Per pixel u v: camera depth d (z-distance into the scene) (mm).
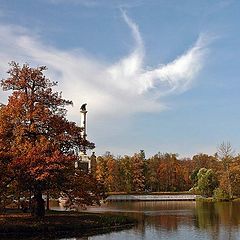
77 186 41750
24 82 41594
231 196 104875
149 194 115625
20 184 38562
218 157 112125
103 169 122875
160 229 42281
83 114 92688
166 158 146500
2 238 35094
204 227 43969
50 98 42531
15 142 39750
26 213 44750
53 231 38094
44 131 42031
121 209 72250
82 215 46375
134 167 128875
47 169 37594
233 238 36125
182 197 112938
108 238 36156
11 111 40656
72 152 42938
